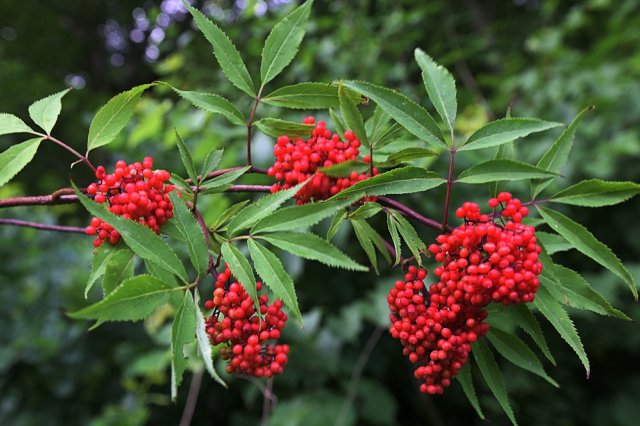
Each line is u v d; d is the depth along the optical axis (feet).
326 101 6.15
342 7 18.74
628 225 20.29
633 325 19.20
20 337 19.38
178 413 19.85
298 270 12.40
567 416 19.56
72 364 19.70
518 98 22.02
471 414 19.38
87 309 4.09
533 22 31.37
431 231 13.87
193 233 5.20
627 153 18.61
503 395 5.98
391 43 18.61
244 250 11.87
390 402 14.51
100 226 5.27
